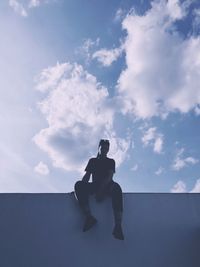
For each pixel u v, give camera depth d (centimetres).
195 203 409
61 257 346
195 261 358
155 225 381
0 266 337
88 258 347
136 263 348
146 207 396
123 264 346
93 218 357
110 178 380
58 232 365
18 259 342
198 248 368
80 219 378
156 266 348
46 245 354
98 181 388
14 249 349
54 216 379
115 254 352
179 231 379
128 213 387
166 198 408
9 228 366
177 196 411
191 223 388
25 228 367
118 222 351
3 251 347
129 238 366
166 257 356
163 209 397
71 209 385
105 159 405
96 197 388
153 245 364
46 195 396
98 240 361
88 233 365
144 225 379
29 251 349
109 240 362
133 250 357
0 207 384
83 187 380
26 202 389
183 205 404
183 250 364
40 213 380
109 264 344
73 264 341
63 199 394
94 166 400
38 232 364
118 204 365
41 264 340
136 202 399
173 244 367
